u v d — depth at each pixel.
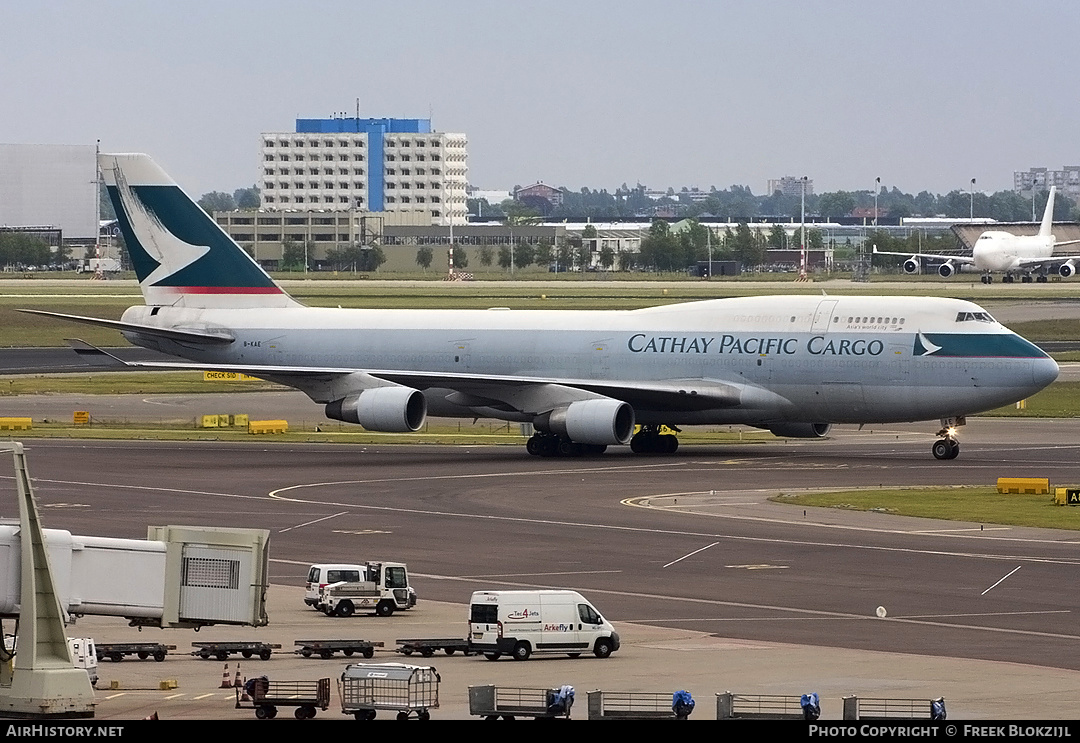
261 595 90.31
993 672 97.62
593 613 104.62
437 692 85.81
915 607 122.81
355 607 121.81
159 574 90.44
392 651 106.69
